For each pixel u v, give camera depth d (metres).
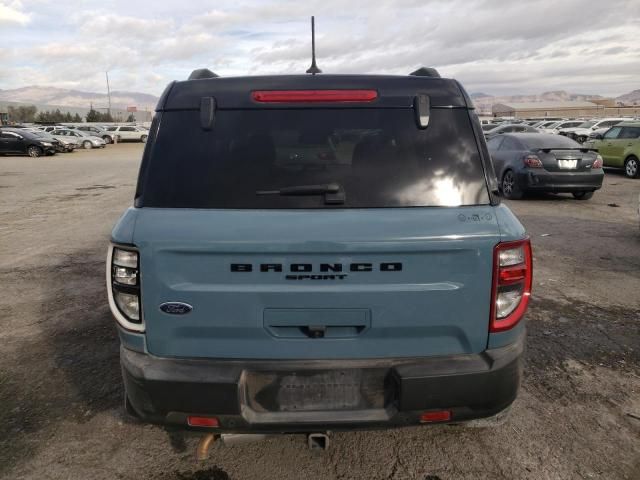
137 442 2.90
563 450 2.80
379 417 2.18
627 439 2.89
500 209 2.26
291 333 2.16
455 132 2.36
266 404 2.20
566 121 32.78
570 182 10.65
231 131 2.35
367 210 2.19
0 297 5.32
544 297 5.16
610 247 7.16
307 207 2.20
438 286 2.14
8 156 31.50
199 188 2.25
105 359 3.91
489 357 2.20
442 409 2.18
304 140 2.32
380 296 2.12
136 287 2.15
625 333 4.29
